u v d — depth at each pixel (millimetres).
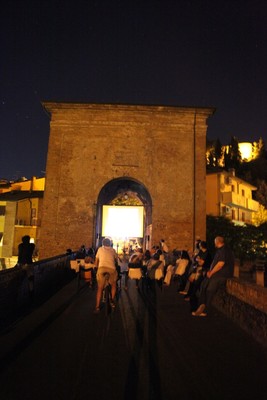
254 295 6012
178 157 21938
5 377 4066
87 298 9711
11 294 7051
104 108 22078
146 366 4457
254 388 3826
